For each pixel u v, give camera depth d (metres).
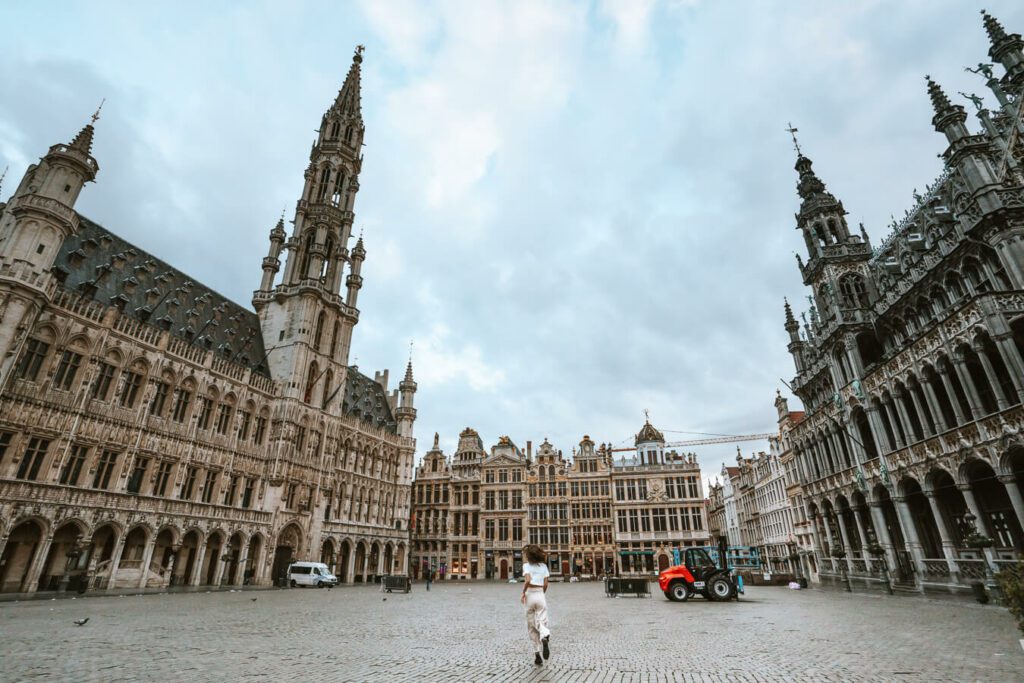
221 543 43.66
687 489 77.81
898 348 30.11
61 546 32.69
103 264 42.78
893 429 30.44
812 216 40.25
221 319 54.12
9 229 32.28
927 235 31.77
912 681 8.26
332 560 57.62
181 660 10.10
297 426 54.09
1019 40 26.80
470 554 81.06
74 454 34.00
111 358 37.53
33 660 9.84
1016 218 23.92
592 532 78.81
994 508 26.34
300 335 57.16
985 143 25.88
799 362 45.19
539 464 84.00
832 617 17.78
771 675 8.87
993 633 13.04
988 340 23.56
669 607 23.59
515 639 13.72
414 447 76.12
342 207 72.94
